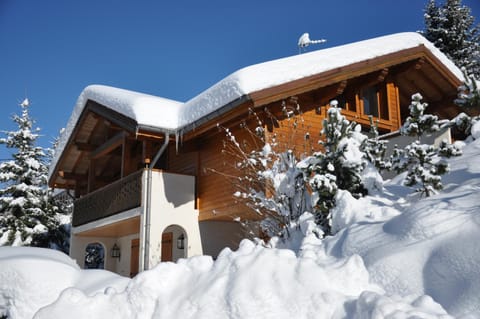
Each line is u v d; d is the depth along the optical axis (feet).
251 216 34.01
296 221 23.20
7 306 15.61
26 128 68.74
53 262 16.80
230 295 12.16
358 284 12.55
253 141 32.48
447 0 78.84
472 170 20.48
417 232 13.78
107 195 42.24
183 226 36.29
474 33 77.97
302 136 34.35
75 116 45.98
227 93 30.35
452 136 40.78
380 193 22.12
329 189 20.92
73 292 13.38
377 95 42.60
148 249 34.17
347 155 22.07
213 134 36.58
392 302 10.54
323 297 11.59
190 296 12.96
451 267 11.89
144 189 35.32
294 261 13.05
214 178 36.14
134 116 34.01
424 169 19.60
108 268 52.54
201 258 14.79
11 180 66.33
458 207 14.14
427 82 43.83
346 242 15.60
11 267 15.88
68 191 56.34
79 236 50.75
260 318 11.55
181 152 37.52
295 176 24.22
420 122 22.22
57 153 50.88
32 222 63.93
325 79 32.73
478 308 10.48
